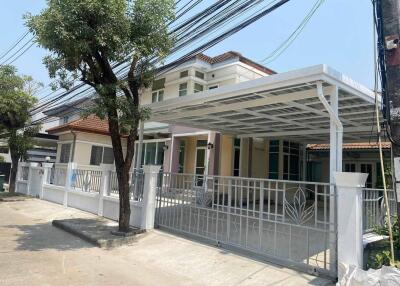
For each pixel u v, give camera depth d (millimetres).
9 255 6746
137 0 8016
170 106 9789
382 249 5617
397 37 4414
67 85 8539
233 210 7602
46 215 12102
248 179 7152
